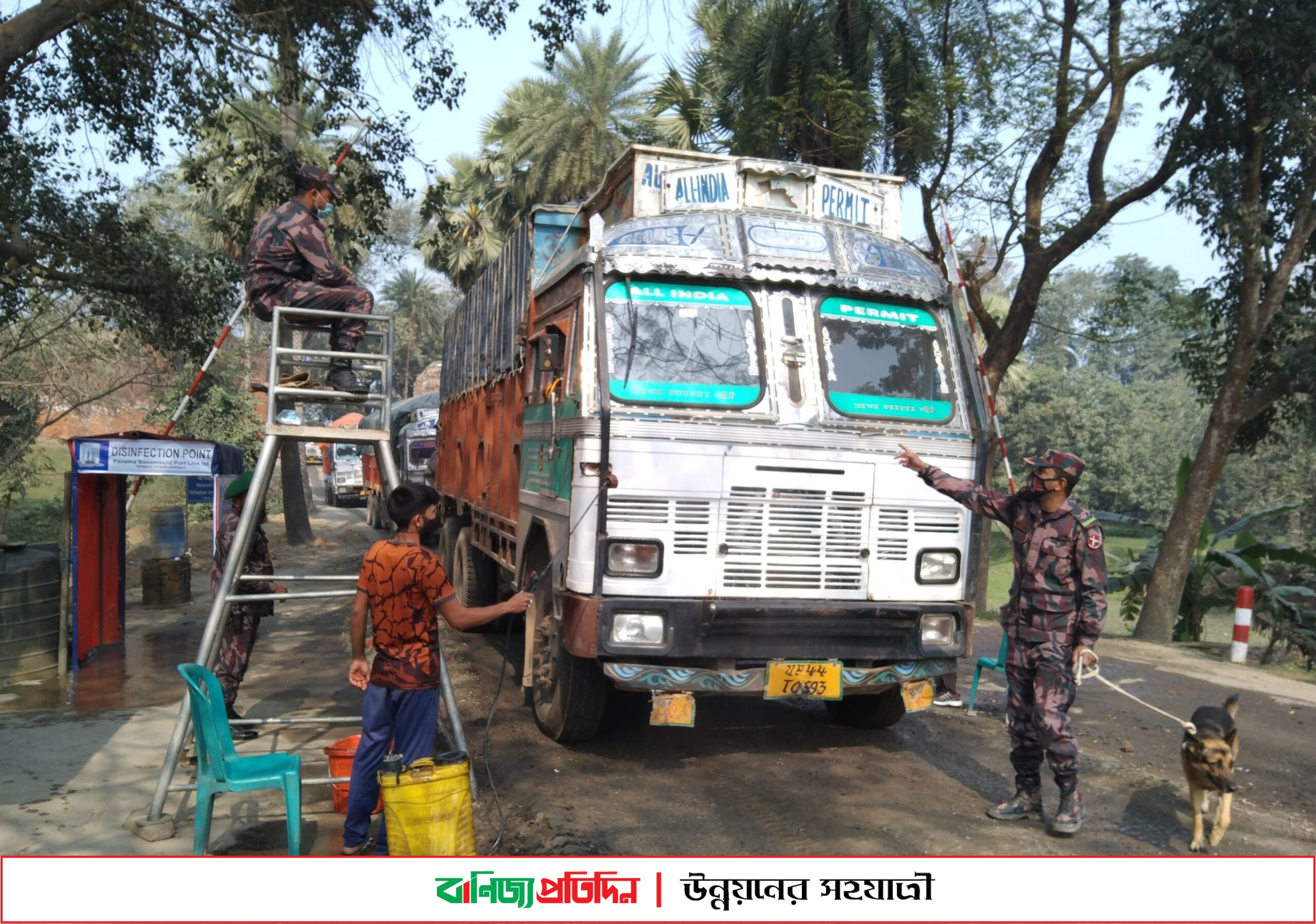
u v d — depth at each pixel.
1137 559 14.88
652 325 5.91
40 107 11.02
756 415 5.80
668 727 6.99
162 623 10.83
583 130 30.30
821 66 14.95
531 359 7.24
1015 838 5.04
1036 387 44.94
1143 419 43.81
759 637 5.70
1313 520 29.55
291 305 5.72
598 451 5.60
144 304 12.34
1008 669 5.27
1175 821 5.41
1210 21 11.79
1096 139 13.55
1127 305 14.91
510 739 6.63
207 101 11.33
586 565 5.60
